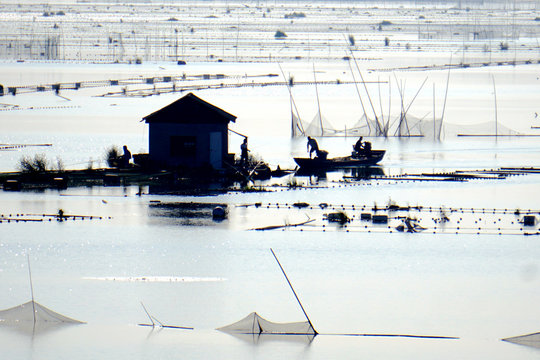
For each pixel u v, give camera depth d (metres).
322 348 132.75
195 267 169.75
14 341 133.00
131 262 172.25
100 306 148.38
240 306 148.88
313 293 156.00
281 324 139.12
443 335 137.88
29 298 151.38
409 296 154.88
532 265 174.38
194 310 147.00
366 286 160.25
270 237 192.75
